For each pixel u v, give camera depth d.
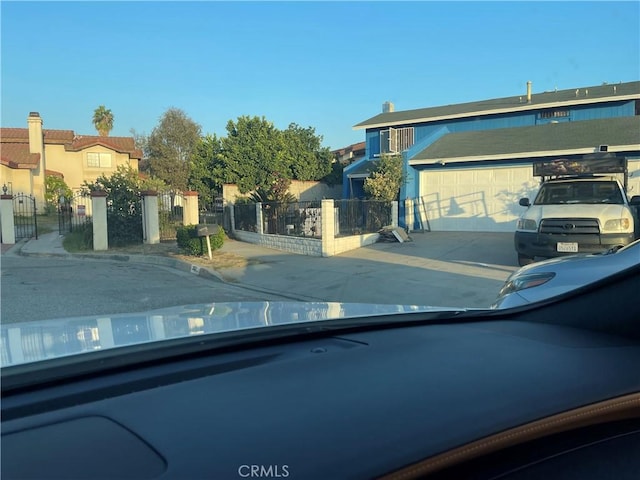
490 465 1.48
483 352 2.18
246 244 17.22
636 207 10.35
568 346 2.28
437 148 20.58
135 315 2.82
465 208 18.98
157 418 1.45
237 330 2.28
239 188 25.39
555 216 9.78
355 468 1.24
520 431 1.50
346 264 12.34
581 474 1.62
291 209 15.70
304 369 1.92
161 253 15.52
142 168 45.91
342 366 1.97
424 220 19.80
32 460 1.20
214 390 1.67
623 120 19.11
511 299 3.81
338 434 1.39
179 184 40.09
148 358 1.91
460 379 1.82
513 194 18.00
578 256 4.68
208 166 26.84
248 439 1.34
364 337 2.46
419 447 1.34
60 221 22.97
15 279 11.12
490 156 18.00
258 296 9.54
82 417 1.43
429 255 13.28
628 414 1.75
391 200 18.41
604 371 1.93
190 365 1.95
